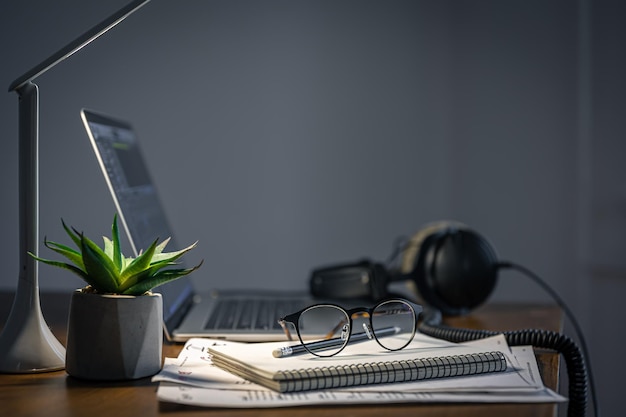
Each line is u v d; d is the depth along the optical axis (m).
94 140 0.98
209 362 0.80
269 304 1.35
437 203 2.28
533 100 2.27
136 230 1.05
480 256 1.31
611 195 2.25
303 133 2.26
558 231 2.27
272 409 0.65
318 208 2.27
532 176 2.27
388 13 2.27
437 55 2.27
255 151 2.26
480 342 0.93
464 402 0.68
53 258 2.14
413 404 0.67
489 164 2.28
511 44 2.27
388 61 2.27
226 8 2.24
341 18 2.26
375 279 1.39
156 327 0.77
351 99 2.27
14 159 2.15
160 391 0.68
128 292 0.76
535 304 1.48
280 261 2.27
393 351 0.83
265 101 2.25
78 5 2.16
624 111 2.24
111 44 2.20
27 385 0.73
